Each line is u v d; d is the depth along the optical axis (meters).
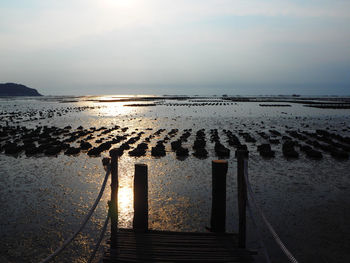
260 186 16.48
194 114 69.88
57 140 31.14
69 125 47.78
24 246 10.23
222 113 72.81
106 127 44.16
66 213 12.82
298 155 23.86
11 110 88.81
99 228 11.50
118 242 8.99
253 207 13.55
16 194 15.12
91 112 77.56
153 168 20.12
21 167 20.53
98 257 9.58
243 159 8.86
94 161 22.19
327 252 9.94
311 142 29.61
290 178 17.97
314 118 59.97
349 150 26.16
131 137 33.72
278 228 11.56
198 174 18.73
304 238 10.82
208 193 15.24
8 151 25.36
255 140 31.09
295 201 14.26
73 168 20.19
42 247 10.18
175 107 98.44
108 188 16.00
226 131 38.31
